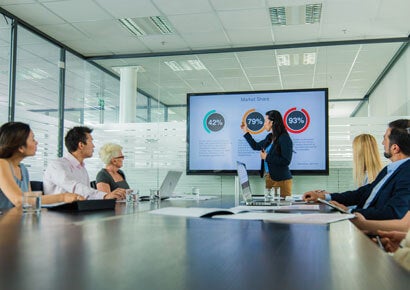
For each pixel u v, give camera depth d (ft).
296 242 2.60
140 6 15.33
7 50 16.02
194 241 2.60
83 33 18.01
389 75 20.36
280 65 20.94
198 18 16.39
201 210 5.24
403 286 1.44
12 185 6.48
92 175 18.93
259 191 17.13
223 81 22.62
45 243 2.46
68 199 6.22
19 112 16.25
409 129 7.04
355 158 9.84
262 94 17.43
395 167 6.65
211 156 17.70
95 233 2.96
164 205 6.86
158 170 18.44
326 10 15.43
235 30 17.63
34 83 19.76
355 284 1.47
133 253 2.13
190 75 22.16
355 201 7.73
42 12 15.78
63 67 19.40
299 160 16.99
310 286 1.45
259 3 14.94
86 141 8.86
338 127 17.24
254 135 17.38
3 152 7.04
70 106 20.07
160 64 21.34
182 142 18.30
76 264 1.82
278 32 17.76
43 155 17.62
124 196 7.91
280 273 1.67
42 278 1.54
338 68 20.89
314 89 17.03
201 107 17.92
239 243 2.53
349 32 17.62
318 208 6.00
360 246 2.43
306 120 17.04
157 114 21.15
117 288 1.40
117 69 21.62
